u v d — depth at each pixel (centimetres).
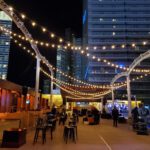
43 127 973
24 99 2931
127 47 8662
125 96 6650
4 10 1093
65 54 12975
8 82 2416
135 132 1465
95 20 8812
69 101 4459
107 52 8581
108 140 1090
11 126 1193
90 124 2077
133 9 8994
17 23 1289
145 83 8306
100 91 4244
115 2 8988
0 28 1198
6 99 2434
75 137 1132
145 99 8200
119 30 8794
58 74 10012
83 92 4203
